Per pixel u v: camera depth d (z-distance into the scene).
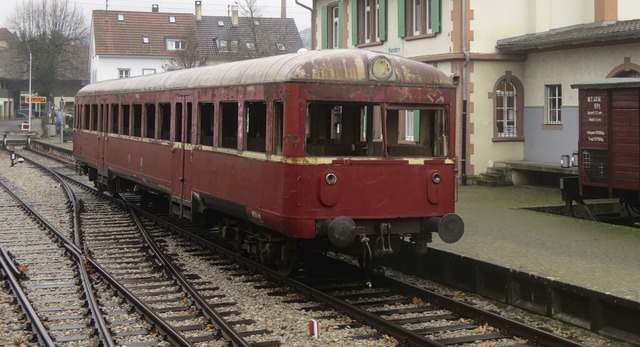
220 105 11.33
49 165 32.75
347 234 8.96
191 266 11.62
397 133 10.19
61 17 60.97
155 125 14.58
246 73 10.44
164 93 13.98
